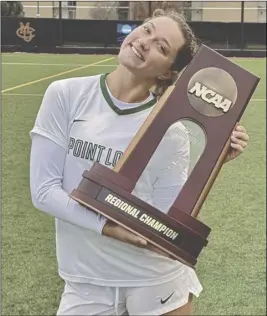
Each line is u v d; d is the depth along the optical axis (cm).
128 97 175
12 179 543
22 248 391
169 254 158
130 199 157
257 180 592
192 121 167
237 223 462
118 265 179
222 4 2534
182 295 188
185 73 168
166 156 169
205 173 164
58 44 2230
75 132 175
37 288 335
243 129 170
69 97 176
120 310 187
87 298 184
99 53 2216
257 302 328
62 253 185
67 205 168
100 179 158
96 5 2386
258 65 1842
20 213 456
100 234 166
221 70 167
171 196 172
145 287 181
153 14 183
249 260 387
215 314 312
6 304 313
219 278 357
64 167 177
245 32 2245
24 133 743
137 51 172
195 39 178
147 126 166
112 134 172
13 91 1170
